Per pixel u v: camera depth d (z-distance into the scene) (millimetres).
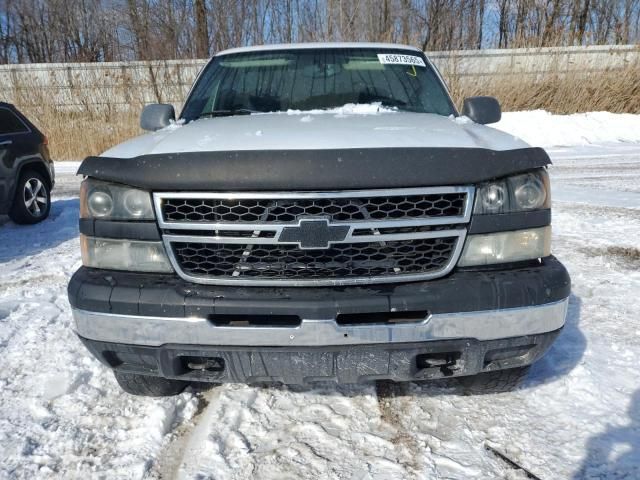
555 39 17094
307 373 2061
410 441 2236
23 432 2352
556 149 12906
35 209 6727
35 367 2924
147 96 15656
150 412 2445
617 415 2363
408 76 3475
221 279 2037
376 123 2539
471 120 3039
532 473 2033
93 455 2201
